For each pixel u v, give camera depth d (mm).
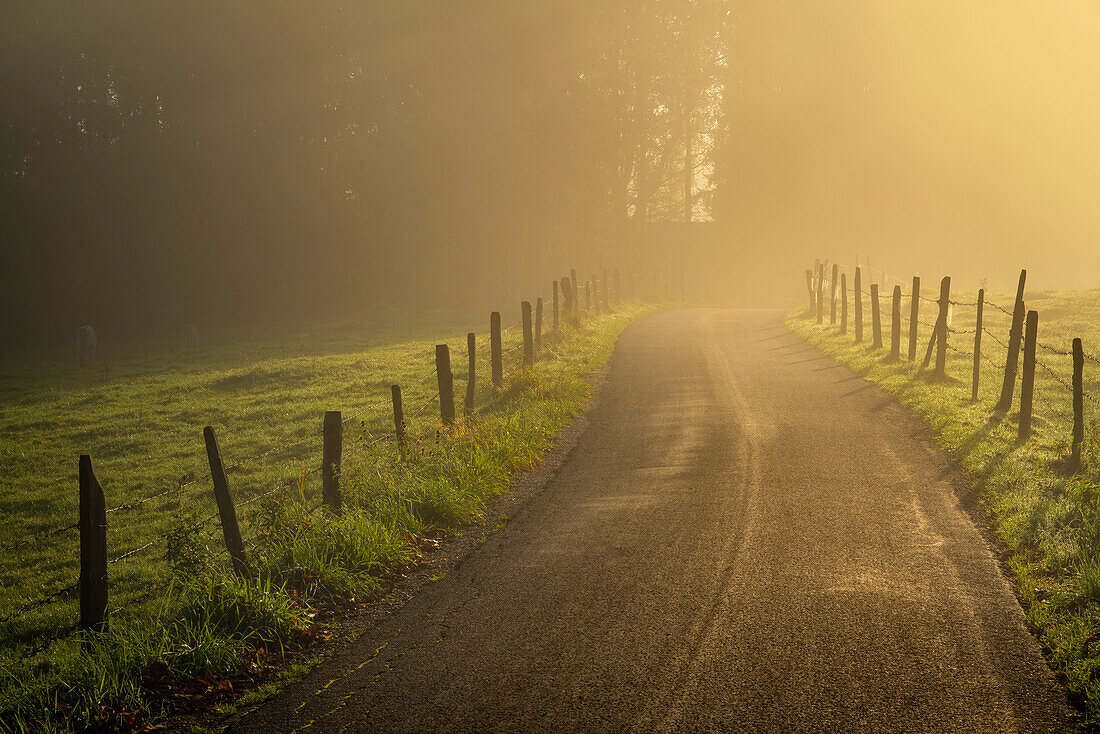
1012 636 5945
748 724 4914
